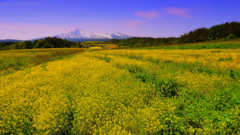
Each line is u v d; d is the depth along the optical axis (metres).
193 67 14.34
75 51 57.81
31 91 8.34
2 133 4.89
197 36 72.06
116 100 6.68
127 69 14.43
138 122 4.86
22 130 5.04
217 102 6.06
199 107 5.73
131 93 7.36
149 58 21.67
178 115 5.41
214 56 20.00
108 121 4.98
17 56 30.25
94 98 6.73
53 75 12.23
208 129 4.38
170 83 8.35
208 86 8.12
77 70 14.12
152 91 7.98
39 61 26.17
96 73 12.23
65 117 5.46
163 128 4.62
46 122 5.12
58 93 7.74
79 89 8.62
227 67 12.86
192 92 7.45
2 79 11.83
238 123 4.62
